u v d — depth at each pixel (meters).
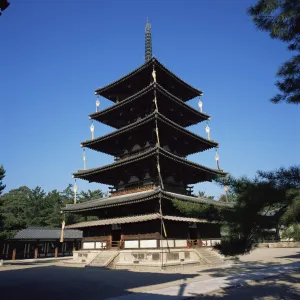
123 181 42.12
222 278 23.42
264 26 11.55
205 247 38.41
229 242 10.99
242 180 10.02
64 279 24.98
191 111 44.31
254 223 9.67
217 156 44.12
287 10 10.68
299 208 8.38
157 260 31.95
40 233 57.56
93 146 45.06
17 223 45.25
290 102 12.22
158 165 34.28
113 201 37.34
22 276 27.88
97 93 47.31
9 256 56.84
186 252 35.19
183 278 24.50
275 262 38.56
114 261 34.88
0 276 28.11
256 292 17.89
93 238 40.50
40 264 44.38
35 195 93.62
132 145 42.69
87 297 16.97
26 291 19.16
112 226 38.31
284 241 68.56
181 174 40.94
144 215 34.72
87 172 42.22
